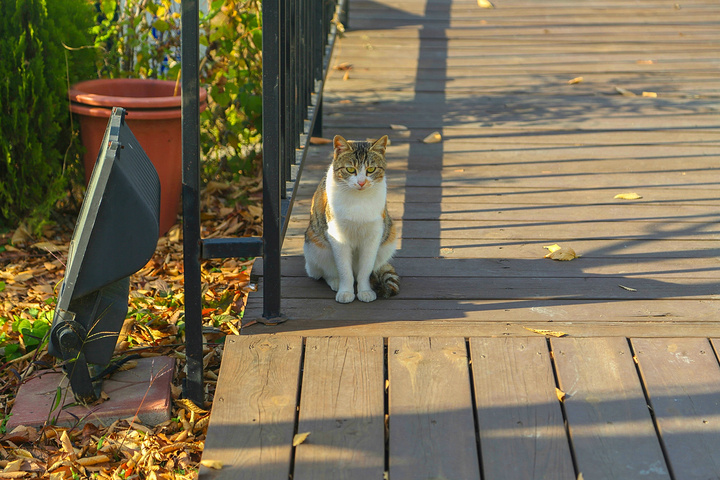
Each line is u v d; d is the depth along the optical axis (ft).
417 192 13.16
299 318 8.88
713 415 7.11
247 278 12.97
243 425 7.02
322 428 6.98
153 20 18.01
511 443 6.82
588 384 7.52
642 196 12.96
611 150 15.07
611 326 8.70
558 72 19.54
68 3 14.39
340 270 9.39
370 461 6.63
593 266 10.41
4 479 8.04
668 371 7.70
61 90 13.98
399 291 9.62
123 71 17.62
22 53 13.28
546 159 14.67
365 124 16.46
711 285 9.81
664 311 9.09
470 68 19.79
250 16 15.85
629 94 17.98
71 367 8.34
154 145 13.93
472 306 9.25
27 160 13.99
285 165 9.73
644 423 7.02
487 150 15.14
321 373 7.67
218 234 14.93
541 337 8.25
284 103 9.67
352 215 9.04
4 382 10.06
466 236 11.44
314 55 14.97
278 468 6.56
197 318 8.23
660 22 22.97
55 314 8.31
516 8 24.14
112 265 7.42
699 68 19.67
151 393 8.89
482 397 7.35
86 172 14.65
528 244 11.19
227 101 15.44
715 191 13.17
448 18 23.30
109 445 8.42
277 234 8.28
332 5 18.22
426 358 7.89
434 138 15.51
